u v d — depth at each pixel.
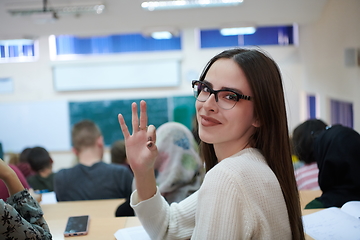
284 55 6.14
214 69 0.93
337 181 1.51
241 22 4.21
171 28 4.28
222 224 0.79
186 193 1.55
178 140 1.57
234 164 0.85
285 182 0.92
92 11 3.66
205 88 0.93
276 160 0.92
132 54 6.45
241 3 3.75
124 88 6.56
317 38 4.68
